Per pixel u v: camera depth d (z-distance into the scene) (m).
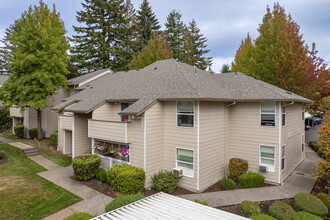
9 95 18.91
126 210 6.21
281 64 20.36
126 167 11.16
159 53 31.36
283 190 11.03
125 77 19.23
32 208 8.83
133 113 10.77
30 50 18.55
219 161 12.70
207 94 11.28
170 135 12.09
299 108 16.19
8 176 12.40
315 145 20.73
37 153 18.09
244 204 8.34
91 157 13.16
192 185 11.20
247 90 13.26
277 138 11.85
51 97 23.94
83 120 16.59
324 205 8.14
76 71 38.19
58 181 12.17
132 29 43.09
